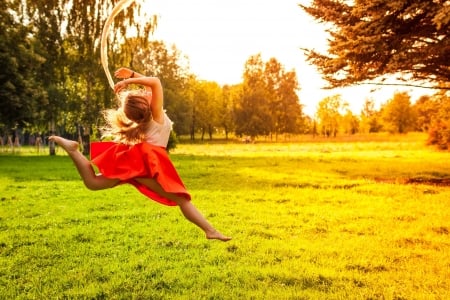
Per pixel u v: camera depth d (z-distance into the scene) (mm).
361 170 26078
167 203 4789
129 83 4688
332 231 10438
